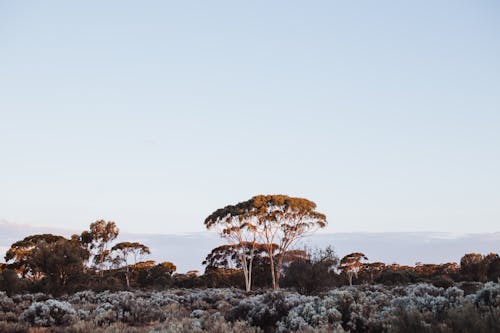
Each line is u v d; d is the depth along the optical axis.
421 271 63.97
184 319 14.05
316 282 24.56
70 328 13.02
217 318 14.66
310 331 10.31
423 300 11.54
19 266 56.47
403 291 21.28
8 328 12.62
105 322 14.50
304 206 50.31
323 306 12.24
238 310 14.56
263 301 14.55
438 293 13.86
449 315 8.51
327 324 10.99
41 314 14.91
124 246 68.56
